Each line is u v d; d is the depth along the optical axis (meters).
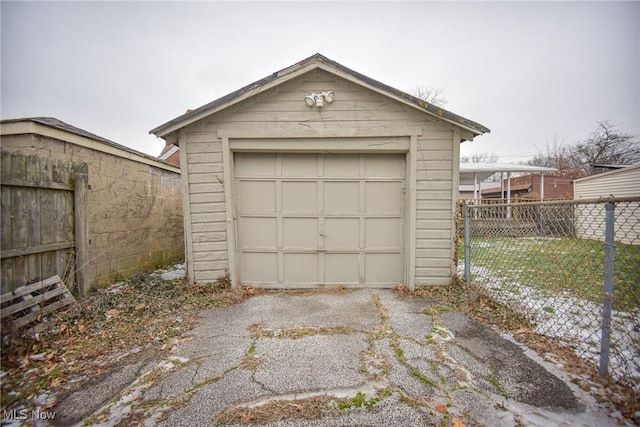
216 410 1.87
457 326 3.07
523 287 4.27
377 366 2.34
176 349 2.67
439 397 1.95
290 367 2.35
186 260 4.39
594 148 23.81
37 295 3.10
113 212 4.82
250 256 4.50
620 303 2.90
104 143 4.59
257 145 4.24
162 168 6.46
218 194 4.30
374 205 4.42
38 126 3.67
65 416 1.83
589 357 2.37
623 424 1.66
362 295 4.15
